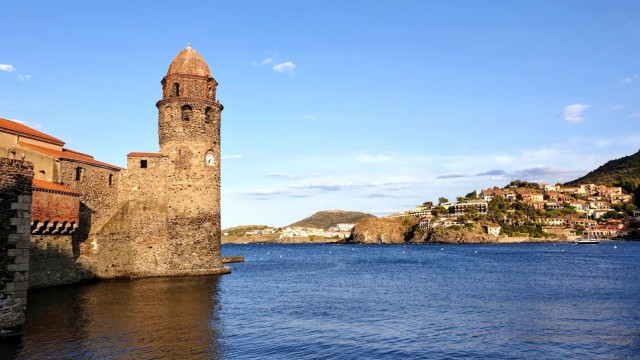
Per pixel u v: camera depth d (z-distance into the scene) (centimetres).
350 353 2208
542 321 2964
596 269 7244
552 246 18438
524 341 2456
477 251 14975
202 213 5206
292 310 3316
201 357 2028
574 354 2230
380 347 2320
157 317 2809
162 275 4969
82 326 2517
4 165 2148
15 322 2236
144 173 5034
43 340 2206
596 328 2761
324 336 2517
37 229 3728
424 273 6781
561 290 4553
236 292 4059
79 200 4197
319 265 8838
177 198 5100
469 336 2562
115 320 2694
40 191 3700
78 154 5106
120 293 3725
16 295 2225
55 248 3953
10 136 4253
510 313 3247
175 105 5197
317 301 3778
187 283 4462
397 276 6281
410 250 16962
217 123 5438
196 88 5288
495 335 2586
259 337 2441
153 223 4994
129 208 4931
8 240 2184
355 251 17300
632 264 8356
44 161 4169
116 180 4944
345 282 5416
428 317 3086
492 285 5056
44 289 3831
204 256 5200
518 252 13888
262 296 3938
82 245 4447
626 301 3791
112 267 4628
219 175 5438
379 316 3116
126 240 4838
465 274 6550
